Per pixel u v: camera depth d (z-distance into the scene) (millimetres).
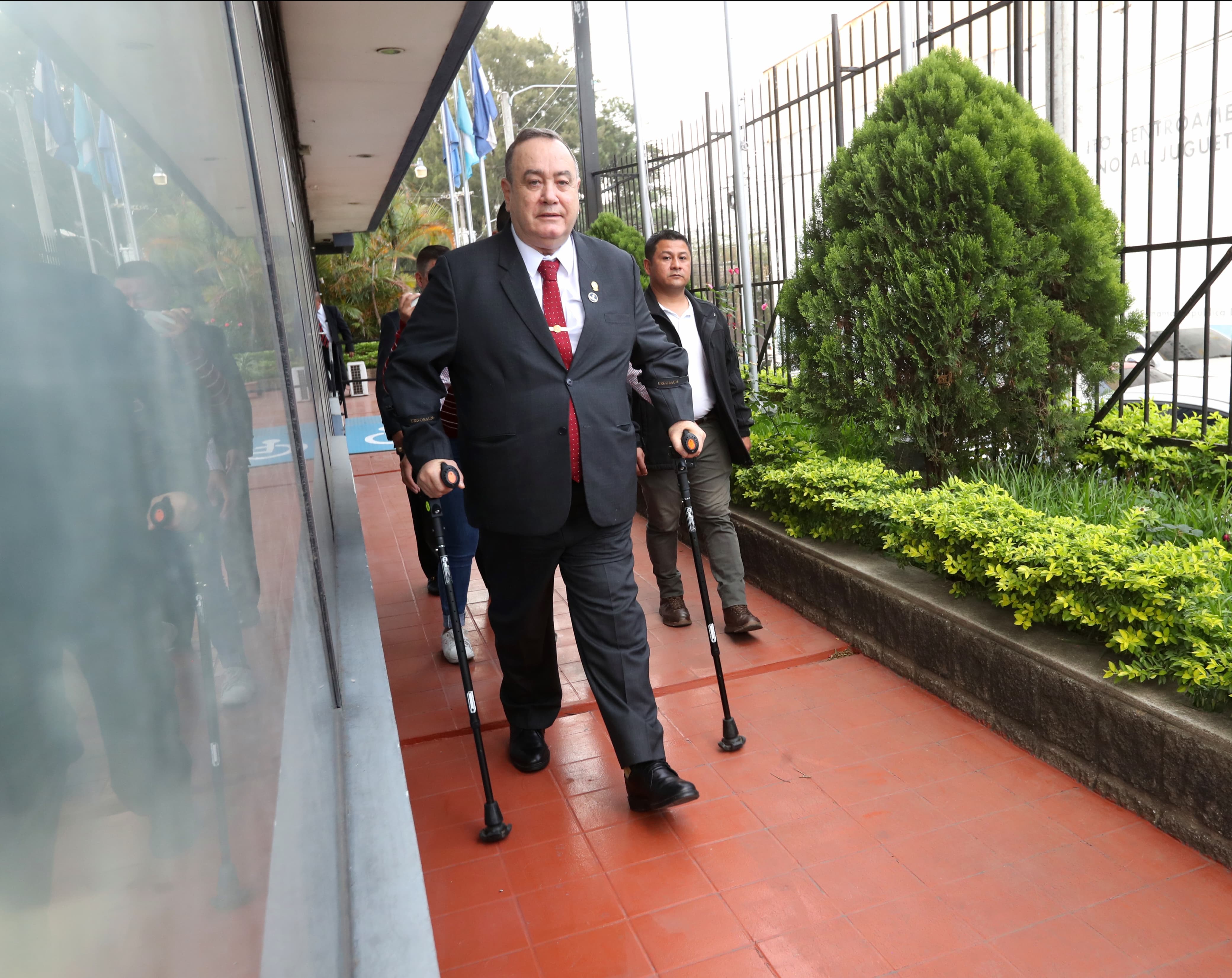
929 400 4262
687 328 4023
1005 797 2787
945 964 2152
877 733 3227
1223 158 4992
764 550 4707
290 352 1740
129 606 583
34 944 546
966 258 4078
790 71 6480
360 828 1994
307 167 10203
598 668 2812
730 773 3043
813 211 4855
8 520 544
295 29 5250
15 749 546
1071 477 4312
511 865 2648
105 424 573
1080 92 5703
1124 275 4469
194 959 629
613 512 2773
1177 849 2484
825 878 2486
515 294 2732
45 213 555
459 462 3066
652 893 2479
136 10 645
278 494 1242
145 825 591
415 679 3977
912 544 3631
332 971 1321
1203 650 2459
